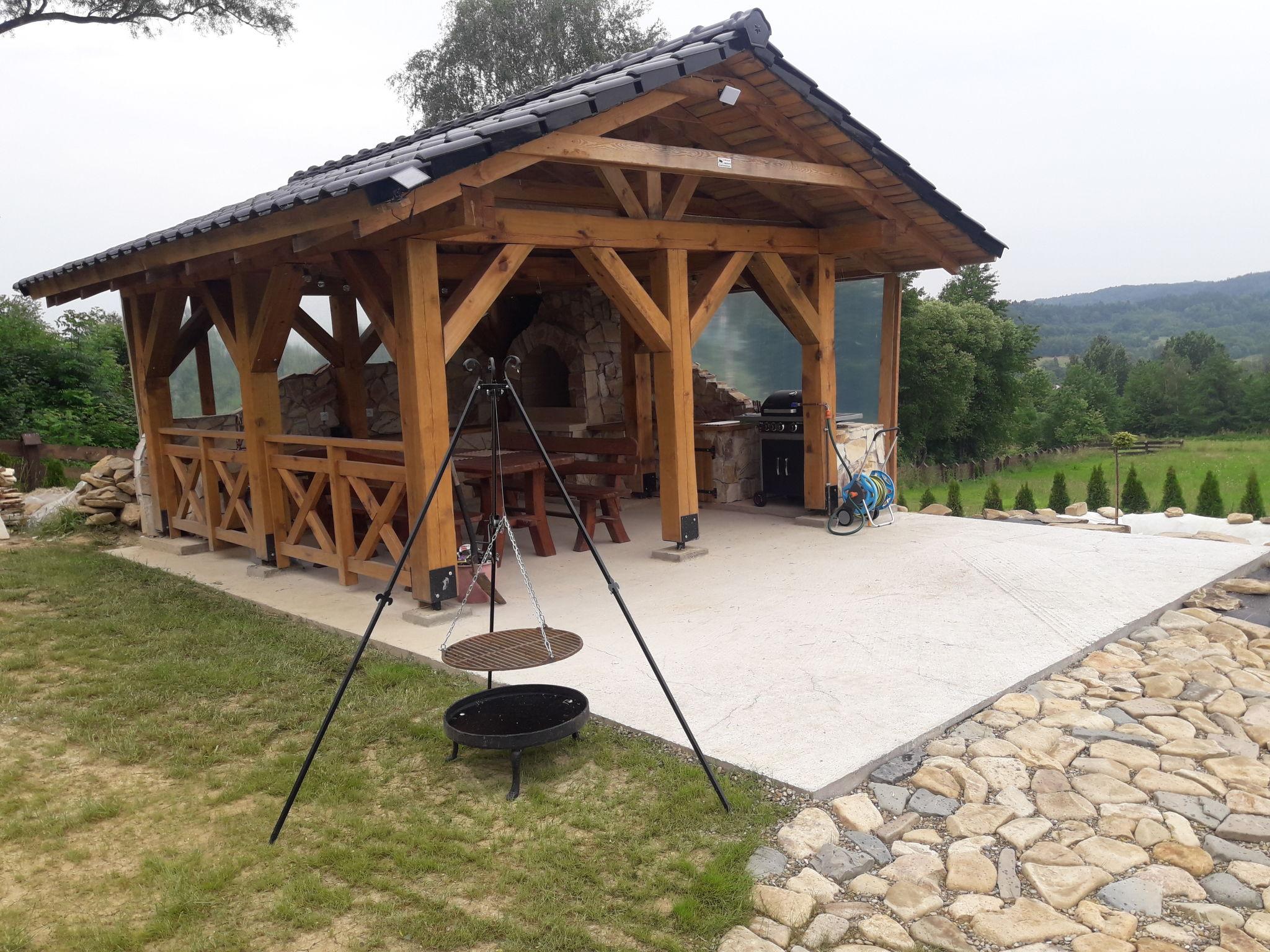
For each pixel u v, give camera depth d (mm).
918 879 2777
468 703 3885
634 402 10133
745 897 2684
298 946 2547
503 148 4594
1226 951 2402
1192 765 3441
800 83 6012
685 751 3648
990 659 4555
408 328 5359
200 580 6969
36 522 9602
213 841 3143
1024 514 9180
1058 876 2764
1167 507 11250
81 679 4852
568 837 3096
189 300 8789
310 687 4613
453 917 2658
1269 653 4566
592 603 5879
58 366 17062
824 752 3549
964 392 37844
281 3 19031
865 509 8086
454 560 5672
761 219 8195
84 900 2809
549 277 9094
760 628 5203
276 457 6922
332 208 4383
